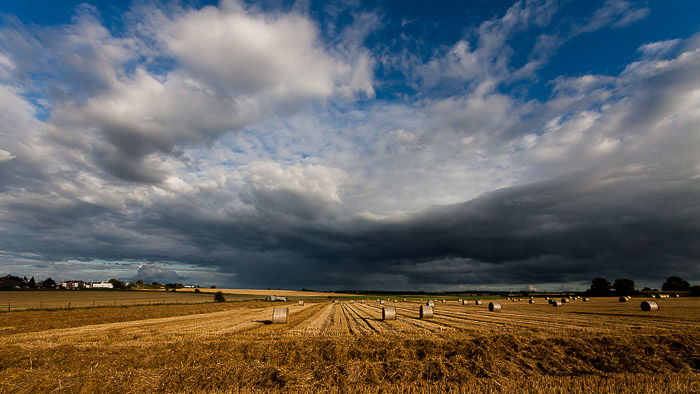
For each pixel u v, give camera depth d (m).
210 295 145.62
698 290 103.75
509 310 53.88
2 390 12.80
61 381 13.49
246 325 33.81
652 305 46.50
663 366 16.64
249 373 14.76
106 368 17.00
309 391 12.83
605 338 20.12
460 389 12.41
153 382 13.92
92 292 135.88
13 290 131.12
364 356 18.77
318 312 54.62
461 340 20.72
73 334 27.88
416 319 39.72
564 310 52.12
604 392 11.50
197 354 18.61
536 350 18.41
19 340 24.31
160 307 66.75
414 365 15.94
